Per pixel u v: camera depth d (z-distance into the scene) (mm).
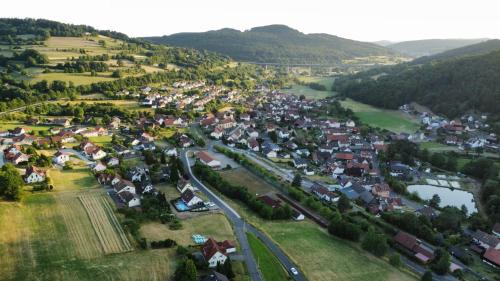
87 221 121000
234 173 186250
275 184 173375
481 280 114062
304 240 124750
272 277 102375
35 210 124688
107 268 96750
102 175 157875
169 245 110438
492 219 153500
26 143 197250
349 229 127625
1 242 104188
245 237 122125
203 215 135375
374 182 184750
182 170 173625
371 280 106500
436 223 147125
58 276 92500
